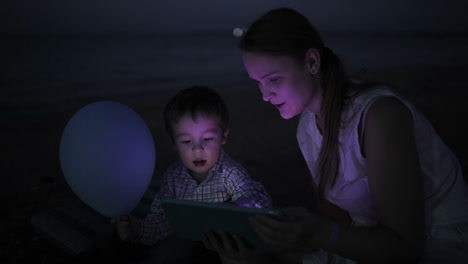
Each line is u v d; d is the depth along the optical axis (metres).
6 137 5.27
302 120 1.88
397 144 1.30
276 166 4.04
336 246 1.30
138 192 1.92
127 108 1.98
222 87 8.80
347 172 1.54
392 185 1.31
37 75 10.54
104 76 10.47
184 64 12.95
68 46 19.61
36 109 6.86
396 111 1.32
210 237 1.56
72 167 1.78
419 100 6.82
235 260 1.57
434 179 1.45
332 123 1.50
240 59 14.12
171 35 30.55
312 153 1.87
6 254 2.52
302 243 1.30
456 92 7.42
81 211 2.52
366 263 1.33
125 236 2.02
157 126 5.65
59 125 5.87
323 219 1.32
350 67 11.40
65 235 2.26
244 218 1.38
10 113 6.57
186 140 2.09
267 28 1.43
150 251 2.19
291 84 1.47
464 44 18.19
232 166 2.23
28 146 4.91
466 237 1.43
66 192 3.55
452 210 1.46
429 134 1.44
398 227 1.31
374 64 11.97
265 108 6.63
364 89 1.46
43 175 3.98
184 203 1.52
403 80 9.03
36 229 2.34
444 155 1.48
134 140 1.85
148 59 14.59
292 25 1.43
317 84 1.52
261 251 1.51
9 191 3.59
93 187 1.78
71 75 10.59
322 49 1.51
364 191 1.56
